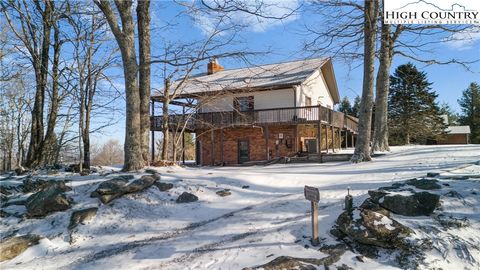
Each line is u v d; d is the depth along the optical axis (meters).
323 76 27.70
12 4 13.03
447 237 5.20
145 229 6.88
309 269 4.61
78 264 5.68
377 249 5.11
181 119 17.59
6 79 15.92
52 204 7.65
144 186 8.39
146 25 11.65
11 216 7.82
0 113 20.83
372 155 16.00
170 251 5.75
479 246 5.09
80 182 8.88
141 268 5.22
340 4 14.68
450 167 9.83
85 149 12.48
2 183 9.98
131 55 10.05
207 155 24.14
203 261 5.23
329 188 8.66
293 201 7.77
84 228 7.02
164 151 12.89
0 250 6.12
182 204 7.95
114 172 9.95
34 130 14.85
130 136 10.12
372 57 14.13
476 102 50.62
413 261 4.77
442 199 6.25
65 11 13.16
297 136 21.44
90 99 12.80
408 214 5.84
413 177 8.84
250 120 21.22
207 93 17.11
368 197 7.05
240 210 7.56
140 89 11.27
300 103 22.30
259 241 5.72
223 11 9.45
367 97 14.27
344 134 31.78
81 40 12.98
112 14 9.70
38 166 13.46
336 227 5.77
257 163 19.50
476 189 6.63
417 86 37.19
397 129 37.12
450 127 46.59
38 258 6.14
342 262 4.84
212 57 10.94
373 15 14.03
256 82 22.41
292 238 5.71
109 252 6.02
